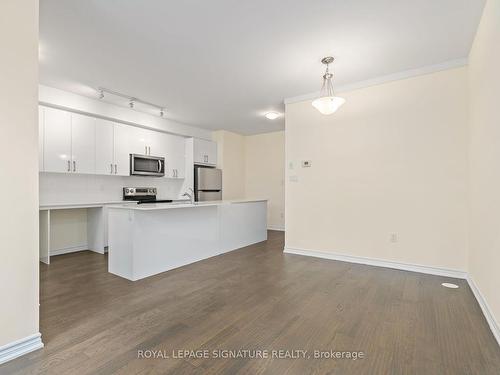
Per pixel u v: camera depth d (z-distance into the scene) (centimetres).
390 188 353
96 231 453
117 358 163
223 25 239
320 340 184
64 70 329
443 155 320
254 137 724
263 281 302
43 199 405
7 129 159
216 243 425
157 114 521
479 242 250
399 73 341
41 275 324
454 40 266
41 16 224
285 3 210
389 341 183
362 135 371
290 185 434
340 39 262
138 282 298
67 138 400
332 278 312
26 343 167
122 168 471
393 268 350
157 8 216
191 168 593
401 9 218
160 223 336
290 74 343
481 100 241
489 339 185
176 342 181
